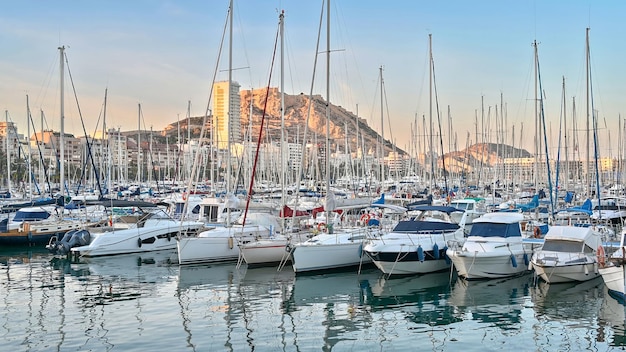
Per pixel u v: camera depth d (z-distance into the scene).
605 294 24.36
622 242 25.98
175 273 30.12
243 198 47.75
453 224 31.59
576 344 18.22
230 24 36.69
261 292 25.72
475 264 27.31
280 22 36.28
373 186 73.12
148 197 63.47
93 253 35.22
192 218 43.22
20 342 18.44
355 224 36.44
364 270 30.70
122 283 27.67
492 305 23.08
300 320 21.27
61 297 24.72
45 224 40.38
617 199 48.47
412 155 81.25
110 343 18.39
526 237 34.31
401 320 21.23
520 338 18.89
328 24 33.25
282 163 48.16
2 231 38.78
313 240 30.66
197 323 20.77
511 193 62.88
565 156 59.22
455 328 20.12
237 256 33.47
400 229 31.11
